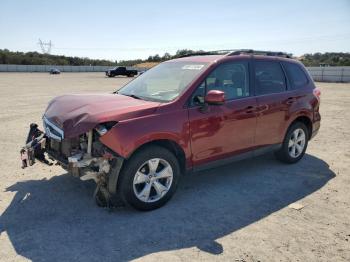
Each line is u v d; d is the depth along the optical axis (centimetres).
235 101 522
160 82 519
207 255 353
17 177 562
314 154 720
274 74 600
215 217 436
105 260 342
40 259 342
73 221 419
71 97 504
